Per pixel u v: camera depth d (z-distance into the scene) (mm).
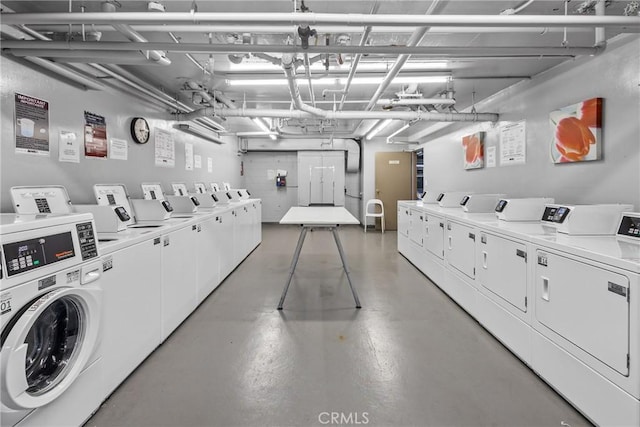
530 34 2674
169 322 2520
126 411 1701
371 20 1749
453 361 2184
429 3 2273
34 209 2166
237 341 2469
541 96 3418
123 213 2420
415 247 4660
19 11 2186
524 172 3709
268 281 4000
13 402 1157
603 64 2645
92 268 1573
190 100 4598
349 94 4551
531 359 2057
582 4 2172
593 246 1723
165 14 1745
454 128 5656
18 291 1198
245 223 5207
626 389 1410
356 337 2525
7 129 2111
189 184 5023
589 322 1600
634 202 2398
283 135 8062
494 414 1680
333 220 3125
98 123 2980
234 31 2092
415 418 1656
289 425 1614
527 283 2094
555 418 1648
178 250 2689
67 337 1519
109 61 2340
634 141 2395
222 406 1747
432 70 3379
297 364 2150
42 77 2367
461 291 3113
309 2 2219
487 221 2830
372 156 8266
